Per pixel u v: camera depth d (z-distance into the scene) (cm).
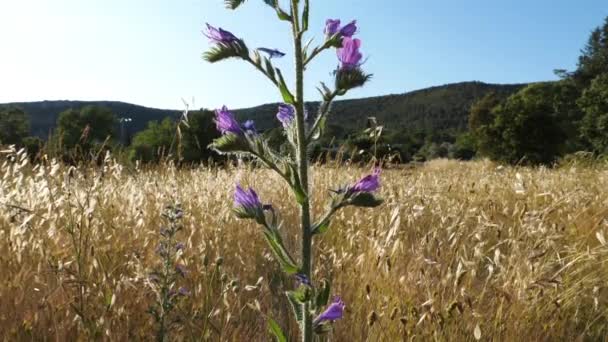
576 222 63
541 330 43
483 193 80
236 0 27
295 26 26
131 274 48
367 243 55
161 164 96
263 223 26
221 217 61
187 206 66
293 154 28
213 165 109
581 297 47
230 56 27
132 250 51
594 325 45
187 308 44
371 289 45
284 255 26
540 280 43
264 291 47
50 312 41
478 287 49
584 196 72
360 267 49
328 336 38
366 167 85
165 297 39
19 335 38
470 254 53
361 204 26
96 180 63
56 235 51
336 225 62
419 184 83
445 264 48
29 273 46
